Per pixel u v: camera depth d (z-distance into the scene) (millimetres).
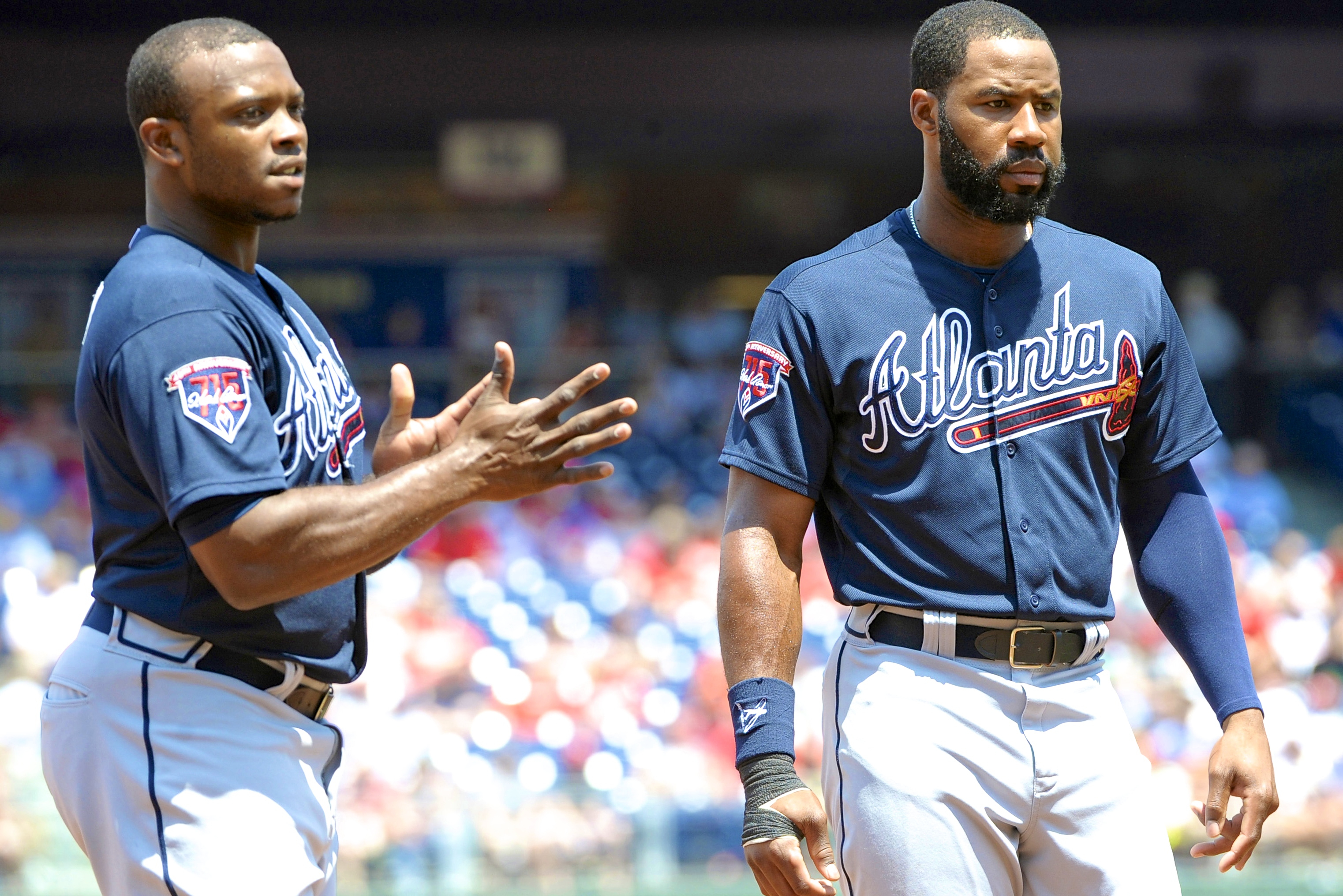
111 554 8727
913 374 9023
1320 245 67812
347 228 67375
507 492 8328
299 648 8805
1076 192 68500
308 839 8758
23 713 26266
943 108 8992
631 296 66312
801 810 8641
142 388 8156
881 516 9109
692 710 30172
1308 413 51375
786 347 9188
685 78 57031
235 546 8055
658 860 25109
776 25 56406
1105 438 9211
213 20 9016
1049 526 9000
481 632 32438
